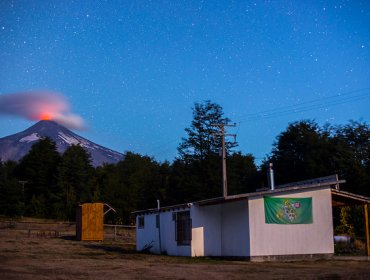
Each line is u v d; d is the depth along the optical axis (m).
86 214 36.56
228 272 15.55
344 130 55.78
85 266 16.91
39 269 15.53
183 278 13.84
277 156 57.34
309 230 21.58
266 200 21.11
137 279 13.48
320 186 22.06
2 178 73.12
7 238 35.56
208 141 65.88
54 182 83.38
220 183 61.59
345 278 14.06
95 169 92.19
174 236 24.44
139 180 82.00
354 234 29.98
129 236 43.22
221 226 23.11
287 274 15.04
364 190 47.41
